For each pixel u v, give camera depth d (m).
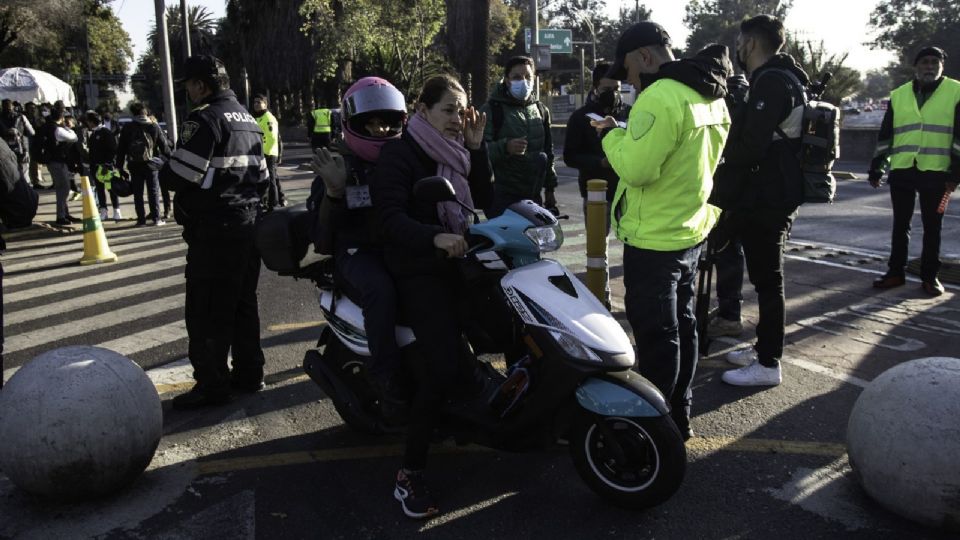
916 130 6.60
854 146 20.83
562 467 3.81
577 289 3.37
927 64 6.50
